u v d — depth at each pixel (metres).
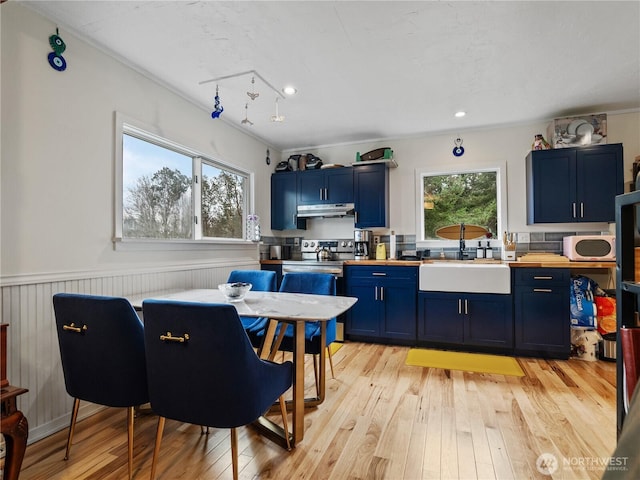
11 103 1.80
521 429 1.90
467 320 3.31
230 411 1.35
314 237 4.60
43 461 1.67
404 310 3.53
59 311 1.60
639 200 0.95
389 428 1.92
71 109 2.09
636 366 0.88
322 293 2.56
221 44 2.26
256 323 2.55
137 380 1.55
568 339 3.04
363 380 2.62
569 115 3.48
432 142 4.07
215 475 1.56
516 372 2.76
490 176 3.95
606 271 3.41
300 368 1.80
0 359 1.31
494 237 3.91
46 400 1.92
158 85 2.74
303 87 2.87
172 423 2.04
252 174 4.10
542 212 3.39
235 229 3.88
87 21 2.01
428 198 4.18
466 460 1.64
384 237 4.23
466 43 2.25
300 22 2.04
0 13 1.75
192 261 3.08
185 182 3.14
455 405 2.19
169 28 2.09
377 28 2.09
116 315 1.51
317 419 2.03
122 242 2.40
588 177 3.25
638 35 2.15
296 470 1.58
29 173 1.87
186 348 1.35
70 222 2.07
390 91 2.95
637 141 3.32
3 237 1.75
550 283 3.08
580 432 1.86
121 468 1.61
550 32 2.13
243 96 3.03
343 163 4.48
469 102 3.18
